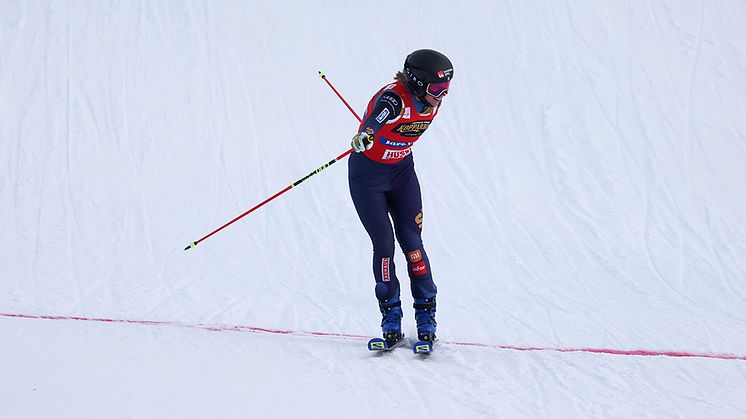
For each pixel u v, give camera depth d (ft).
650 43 114.21
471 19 119.65
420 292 46.60
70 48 109.19
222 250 74.59
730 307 63.05
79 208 81.10
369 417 35.70
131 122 97.25
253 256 73.67
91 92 101.76
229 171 90.17
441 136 97.55
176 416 34.65
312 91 106.22
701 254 74.38
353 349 46.78
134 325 51.26
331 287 66.85
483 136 97.40
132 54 109.50
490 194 86.48
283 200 84.79
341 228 79.51
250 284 67.21
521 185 88.22
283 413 35.65
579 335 55.42
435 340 47.29
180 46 111.86
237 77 107.45
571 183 88.17
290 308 61.00
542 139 96.43
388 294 45.73
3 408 34.71
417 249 46.44
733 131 97.60
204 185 87.30
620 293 66.23
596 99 103.30
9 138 92.07
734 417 36.96
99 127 95.76
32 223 77.77
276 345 47.06
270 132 98.02
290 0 122.52
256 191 86.63
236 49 112.47
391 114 41.93
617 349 51.78
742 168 90.79
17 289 63.62
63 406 35.17
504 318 59.41
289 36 115.85
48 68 105.19
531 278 69.56
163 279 67.67
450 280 69.10
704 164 91.40
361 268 71.51
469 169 91.35
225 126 98.43
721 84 106.22
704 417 36.83
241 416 35.04
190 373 40.42
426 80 41.86
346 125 100.58
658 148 94.17
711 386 41.16
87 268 69.46
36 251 72.43
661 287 67.62
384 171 45.14
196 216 81.46
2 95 99.55
